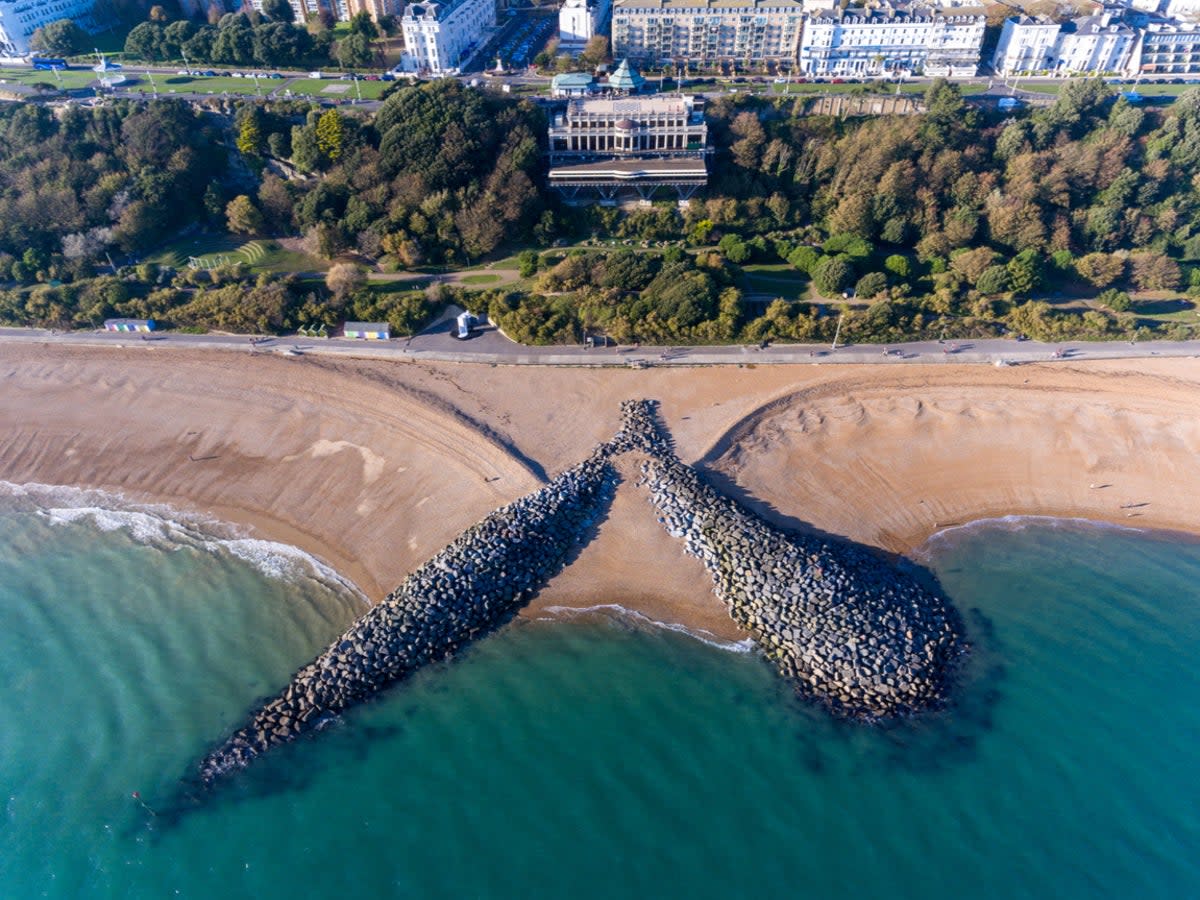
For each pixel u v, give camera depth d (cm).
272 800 6556
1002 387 10631
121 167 13838
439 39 16362
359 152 13688
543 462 9594
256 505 9362
